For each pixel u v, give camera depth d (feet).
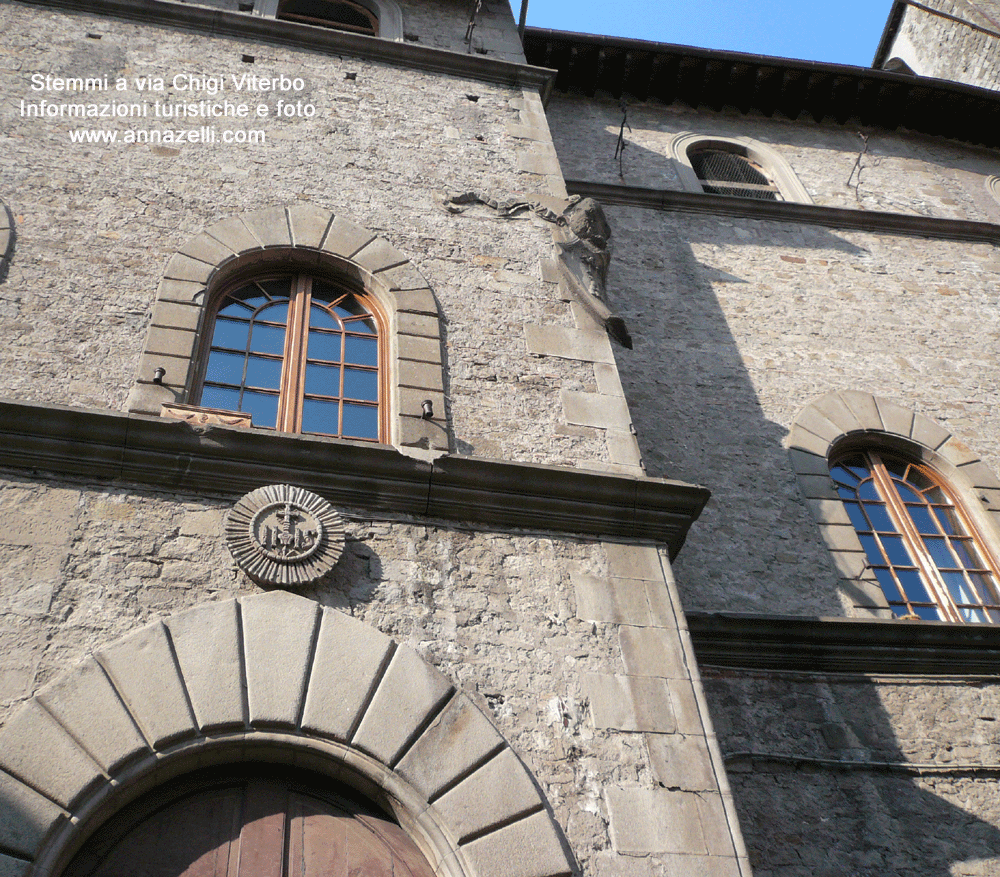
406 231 26.63
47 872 13.70
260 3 36.96
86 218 24.16
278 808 15.78
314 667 16.78
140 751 15.12
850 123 49.42
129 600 16.93
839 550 28.40
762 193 44.21
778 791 22.38
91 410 18.80
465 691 17.29
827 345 35.19
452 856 15.30
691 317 35.14
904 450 32.27
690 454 30.40
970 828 22.31
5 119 26.32
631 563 20.06
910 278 39.19
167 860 14.82
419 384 22.39
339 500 19.52
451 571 19.01
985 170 48.57
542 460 21.62
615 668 18.26
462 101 32.83
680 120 47.01
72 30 30.35
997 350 36.50
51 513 17.74
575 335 24.85
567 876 15.35
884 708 24.38
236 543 18.02
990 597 28.66
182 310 22.47
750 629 24.68
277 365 23.03
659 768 17.06
